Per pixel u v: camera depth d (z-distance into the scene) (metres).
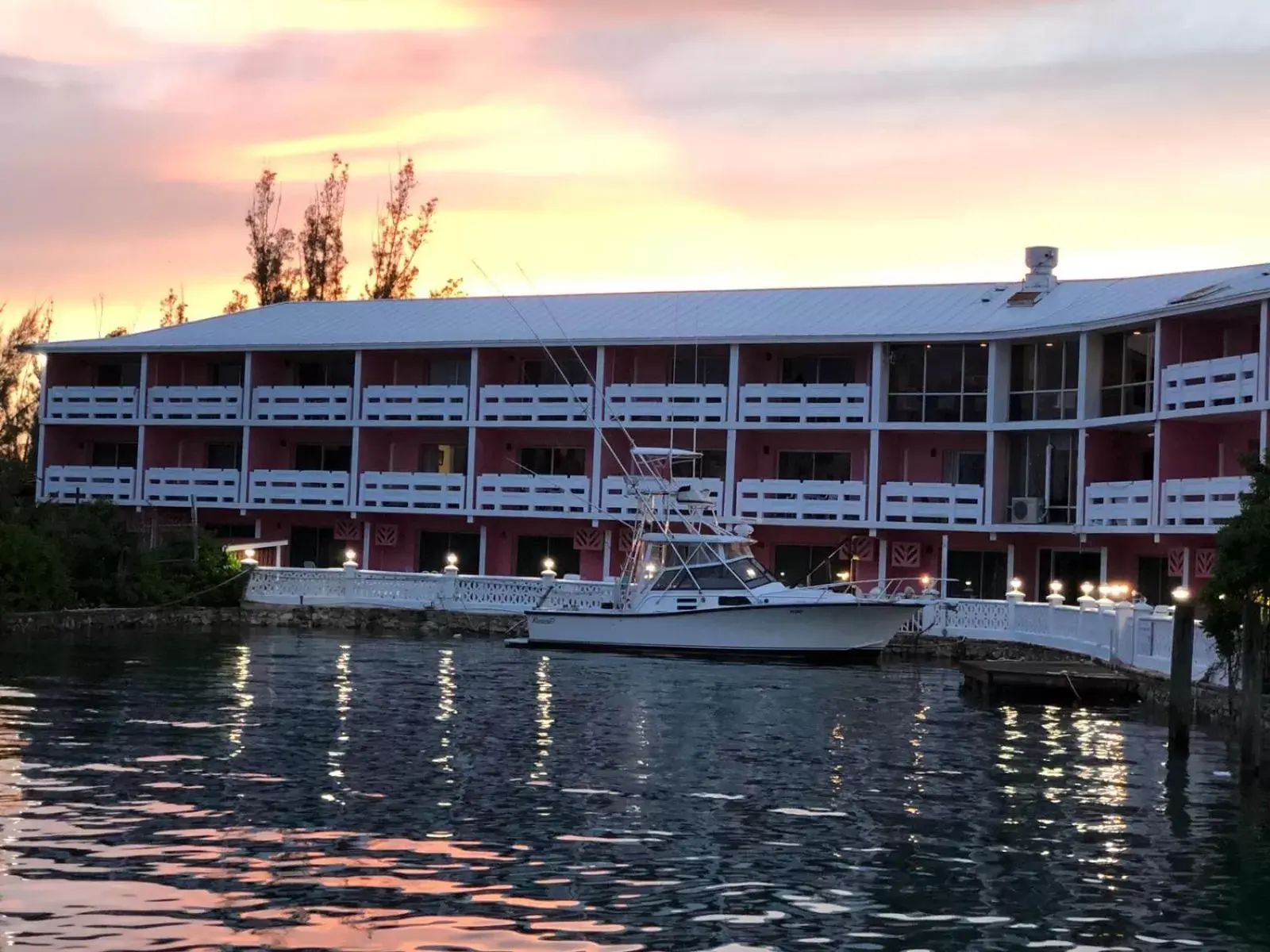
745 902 16.05
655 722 28.31
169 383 60.88
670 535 42.94
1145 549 46.56
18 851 17.02
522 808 20.09
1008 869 17.59
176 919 14.83
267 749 23.92
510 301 61.09
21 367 83.75
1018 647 43.03
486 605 50.56
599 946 14.44
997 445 49.41
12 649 38.47
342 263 92.25
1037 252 52.78
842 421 51.12
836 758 24.72
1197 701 30.78
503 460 56.34
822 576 52.59
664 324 54.94
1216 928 15.48
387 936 14.55
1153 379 44.72
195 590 51.06
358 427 56.75
